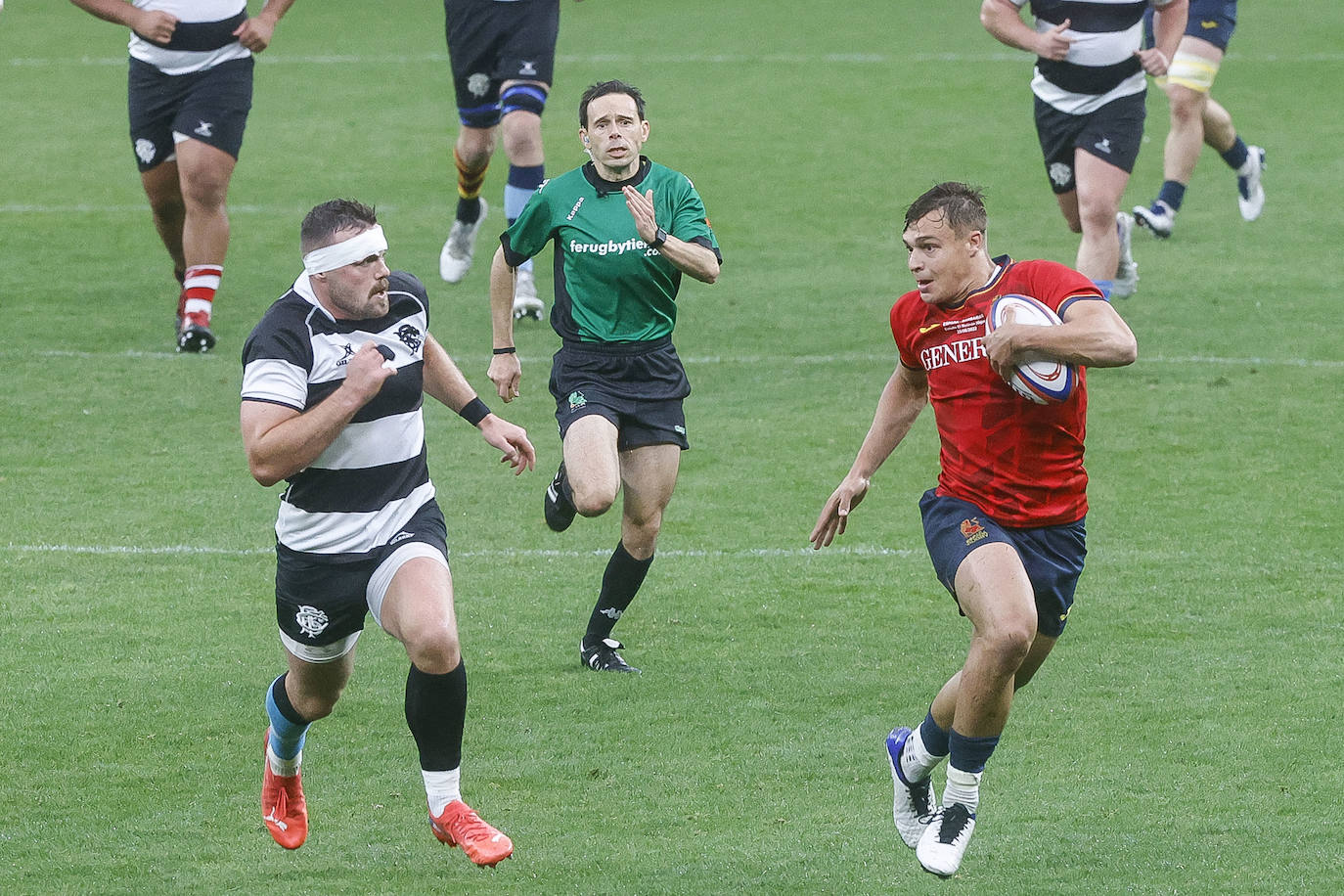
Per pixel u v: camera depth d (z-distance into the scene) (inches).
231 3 1462.8
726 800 772.0
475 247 1877.5
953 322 693.3
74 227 1977.1
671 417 928.3
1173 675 899.4
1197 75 1765.5
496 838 656.4
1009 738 830.5
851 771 800.9
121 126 2477.9
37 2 3363.7
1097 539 1100.5
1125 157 1379.2
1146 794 767.1
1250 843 717.3
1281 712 850.1
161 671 917.2
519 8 1517.0
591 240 919.7
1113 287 1467.8
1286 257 1795.0
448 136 2406.5
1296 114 2421.3
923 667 922.1
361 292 664.4
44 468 1251.2
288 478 663.1
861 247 1875.0
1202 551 1075.9
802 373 1477.6
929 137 2353.6
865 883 692.7
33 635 962.7
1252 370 1450.5
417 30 3110.2
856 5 3287.4
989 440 692.1
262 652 943.7
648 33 3056.1
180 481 1227.9
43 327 1609.3
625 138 918.4
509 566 1081.4
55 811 760.3
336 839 737.6
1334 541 1086.4
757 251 1862.7
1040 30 1395.2
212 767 807.7
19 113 2549.2
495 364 966.4
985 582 666.8
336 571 681.0
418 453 700.0
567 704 880.3
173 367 1497.3
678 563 1077.8
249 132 2428.6
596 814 759.7
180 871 707.4
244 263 1825.8
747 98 2588.6
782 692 893.8
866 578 1053.2
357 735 846.5
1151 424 1326.3
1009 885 687.1
